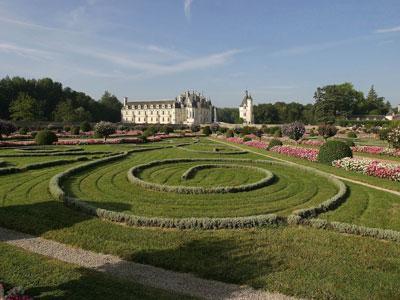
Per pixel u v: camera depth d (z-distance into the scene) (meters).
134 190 18.11
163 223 12.48
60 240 11.25
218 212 14.44
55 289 7.98
